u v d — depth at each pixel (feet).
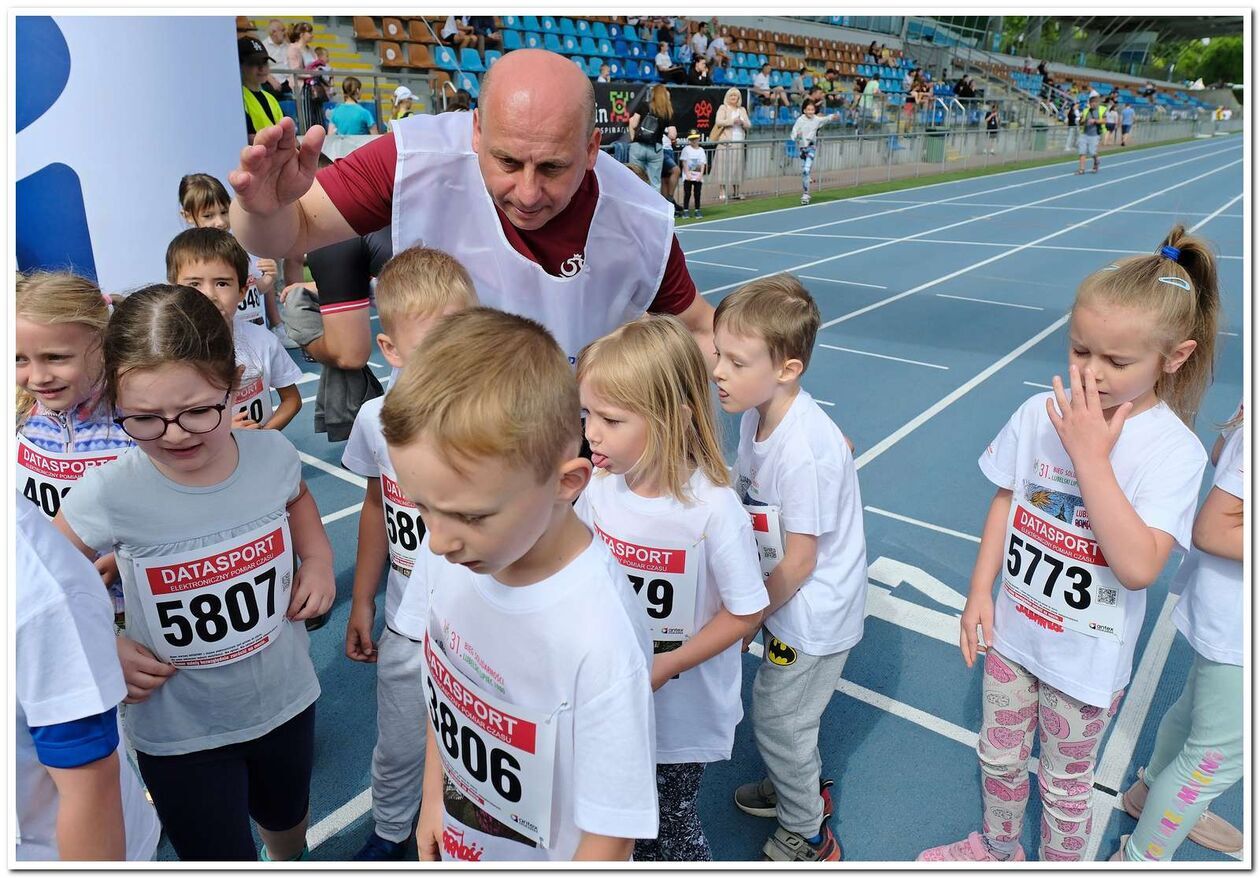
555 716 3.90
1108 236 44.29
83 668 3.86
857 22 96.27
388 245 9.96
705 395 5.89
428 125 6.95
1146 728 9.41
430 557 4.51
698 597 6.14
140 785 5.05
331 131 32.24
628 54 63.87
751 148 57.26
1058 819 6.72
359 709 9.70
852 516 7.13
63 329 6.47
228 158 13.73
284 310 11.87
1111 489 5.59
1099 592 6.07
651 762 3.90
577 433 3.67
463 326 3.51
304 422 18.56
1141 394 5.86
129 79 12.04
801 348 6.62
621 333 5.74
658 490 5.98
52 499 7.36
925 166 77.71
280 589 6.26
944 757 9.04
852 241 41.70
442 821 4.99
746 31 78.74
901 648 10.91
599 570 3.93
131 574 5.75
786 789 7.29
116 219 12.26
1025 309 29.22
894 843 7.91
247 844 6.35
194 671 5.95
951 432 18.43
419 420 3.26
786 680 7.04
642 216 7.59
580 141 6.05
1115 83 151.33
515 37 56.59
